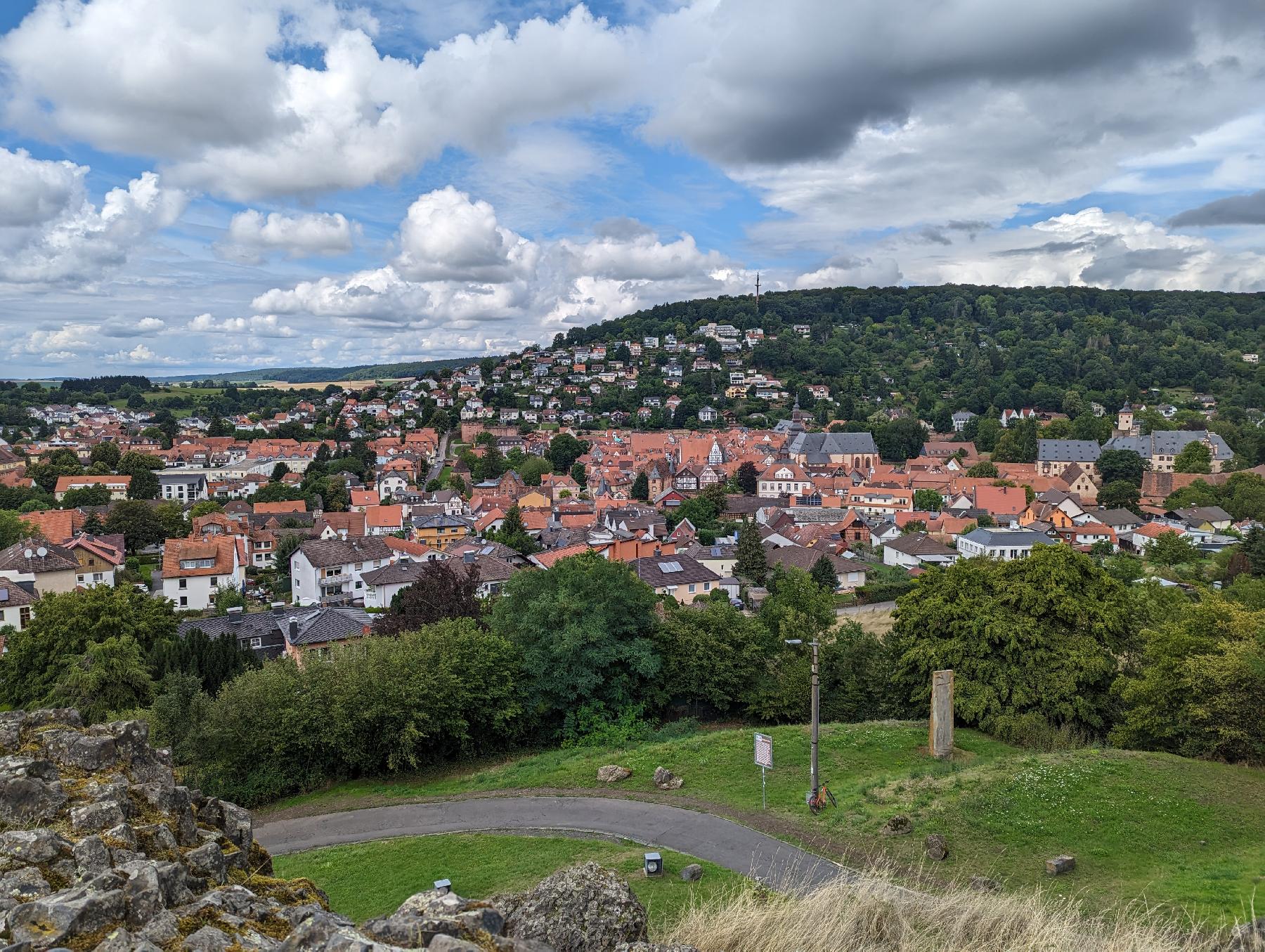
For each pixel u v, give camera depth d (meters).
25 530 95.81
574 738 41.00
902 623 43.03
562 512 124.69
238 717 34.31
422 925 6.24
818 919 11.08
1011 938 11.70
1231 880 20.64
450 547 96.56
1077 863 22.53
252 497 155.00
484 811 30.41
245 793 33.50
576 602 42.22
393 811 31.56
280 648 55.31
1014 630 37.50
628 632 43.81
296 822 31.17
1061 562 39.53
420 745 37.97
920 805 26.97
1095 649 37.06
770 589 89.00
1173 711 31.53
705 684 44.25
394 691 35.41
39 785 7.26
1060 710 35.69
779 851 24.80
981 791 27.03
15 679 45.66
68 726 8.70
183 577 85.56
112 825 7.10
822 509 131.00
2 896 5.95
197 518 112.06
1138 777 27.31
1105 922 17.34
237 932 6.07
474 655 39.62
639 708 42.66
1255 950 12.21
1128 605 40.34
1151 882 21.08
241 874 7.85
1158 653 33.81
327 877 25.12
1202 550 107.81
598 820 28.48
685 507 128.50
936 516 128.62
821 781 31.12
